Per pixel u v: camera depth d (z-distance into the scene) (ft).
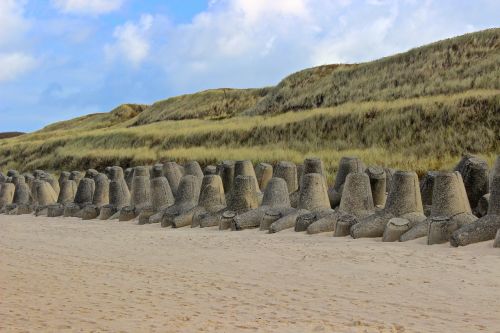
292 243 50.06
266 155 130.52
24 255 50.26
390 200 52.60
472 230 44.75
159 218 72.28
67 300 34.01
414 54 176.35
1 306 32.68
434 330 26.81
